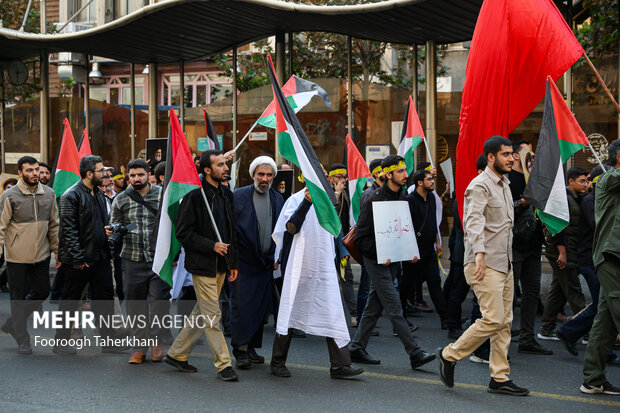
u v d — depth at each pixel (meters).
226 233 6.15
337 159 14.67
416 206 7.66
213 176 6.13
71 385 5.76
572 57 6.67
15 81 18.27
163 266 6.13
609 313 5.47
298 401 5.32
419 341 7.45
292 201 6.22
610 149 5.69
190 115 16.64
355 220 8.57
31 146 18.20
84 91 18.03
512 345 7.27
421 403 5.27
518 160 6.72
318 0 13.94
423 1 11.19
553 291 7.47
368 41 14.32
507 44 6.94
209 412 5.04
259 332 6.49
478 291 5.50
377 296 6.52
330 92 14.66
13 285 7.03
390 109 14.25
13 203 7.07
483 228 5.43
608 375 6.15
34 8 18.77
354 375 6.05
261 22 13.73
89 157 7.03
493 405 5.23
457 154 7.13
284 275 6.07
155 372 6.21
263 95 15.53
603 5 12.30
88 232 6.90
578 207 7.34
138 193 6.73
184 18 13.41
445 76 13.96
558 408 5.15
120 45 15.47
